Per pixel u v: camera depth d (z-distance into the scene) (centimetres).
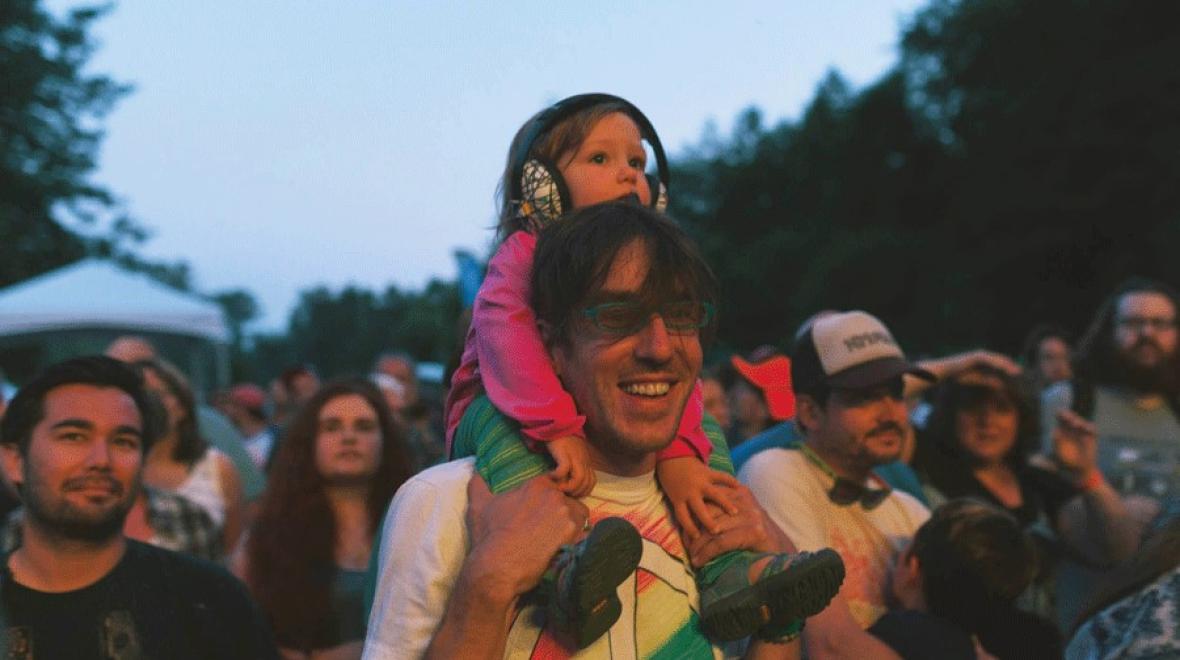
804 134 4534
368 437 397
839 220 4141
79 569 258
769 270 4141
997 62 3359
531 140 219
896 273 3584
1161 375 446
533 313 197
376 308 12269
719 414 648
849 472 312
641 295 180
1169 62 2872
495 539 176
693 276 185
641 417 182
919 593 298
